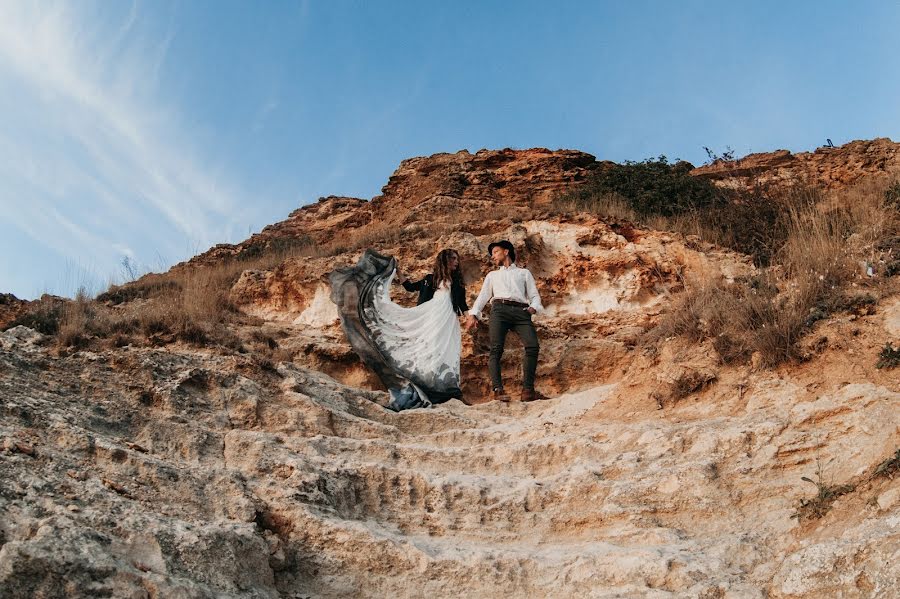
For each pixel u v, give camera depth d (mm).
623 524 6770
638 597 5855
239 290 13594
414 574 6266
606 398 9031
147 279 15656
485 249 13305
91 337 9594
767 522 6430
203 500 6562
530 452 7891
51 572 4789
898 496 5855
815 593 5523
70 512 5594
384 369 10039
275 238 22281
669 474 7000
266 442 7547
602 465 7387
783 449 6922
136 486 6410
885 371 7395
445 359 10203
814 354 7953
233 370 8906
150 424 7543
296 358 11375
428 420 9125
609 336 12141
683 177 17188
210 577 5582
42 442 6586
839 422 6957
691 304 9508
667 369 8734
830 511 6172
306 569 6340
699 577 5918
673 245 13445
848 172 19266
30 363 7922
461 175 20906
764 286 9250
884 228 9984
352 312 10312
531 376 10156
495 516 7082
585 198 17734
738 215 14844
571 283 13094
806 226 10633
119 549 5398
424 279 11062
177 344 9805
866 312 8273
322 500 6852
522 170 20875
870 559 5465
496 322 10336
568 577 6195
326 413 8453
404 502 7223
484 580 6211
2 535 5211
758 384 8016
